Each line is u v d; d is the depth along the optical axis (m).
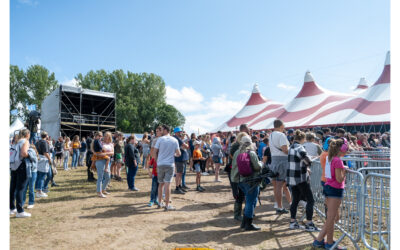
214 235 3.99
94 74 60.81
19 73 49.69
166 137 5.48
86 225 4.34
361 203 3.31
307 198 4.23
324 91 26.83
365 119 18.47
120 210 5.34
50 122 20.23
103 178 7.00
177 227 4.33
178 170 7.30
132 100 59.62
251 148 4.30
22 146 4.73
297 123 22.97
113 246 3.50
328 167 3.39
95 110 25.00
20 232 3.96
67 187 7.80
